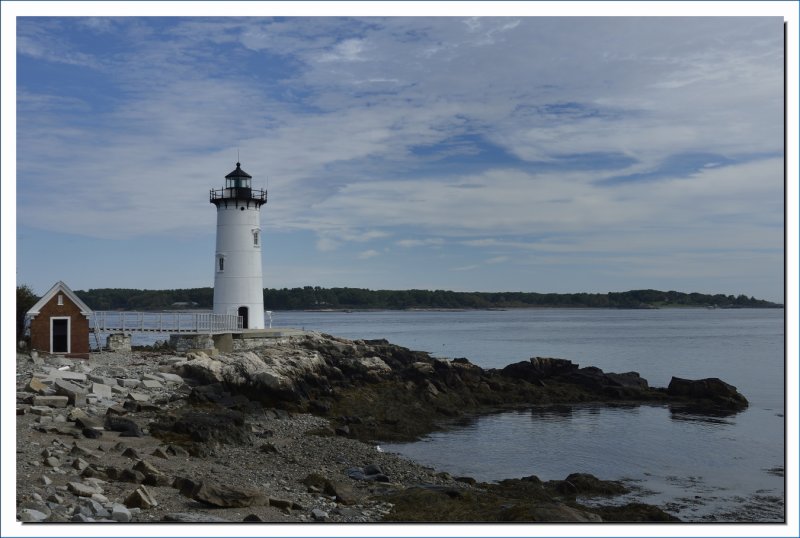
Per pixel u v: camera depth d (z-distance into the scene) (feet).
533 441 116.57
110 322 149.38
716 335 417.90
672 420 137.49
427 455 104.99
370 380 151.64
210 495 57.31
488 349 309.63
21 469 57.06
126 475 59.88
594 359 265.54
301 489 69.31
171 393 107.24
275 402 122.52
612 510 75.36
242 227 177.37
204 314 157.17
